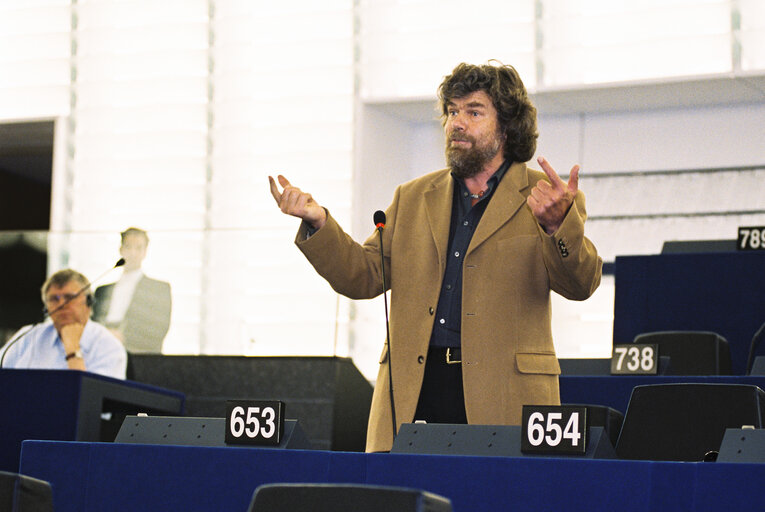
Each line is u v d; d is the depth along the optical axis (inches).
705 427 117.9
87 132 418.6
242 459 104.7
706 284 250.8
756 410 115.7
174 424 115.3
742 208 378.6
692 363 215.0
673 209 386.0
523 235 125.7
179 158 410.0
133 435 116.0
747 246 258.4
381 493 70.8
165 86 414.3
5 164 486.0
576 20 373.7
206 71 411.5
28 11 426.6
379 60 395.5
